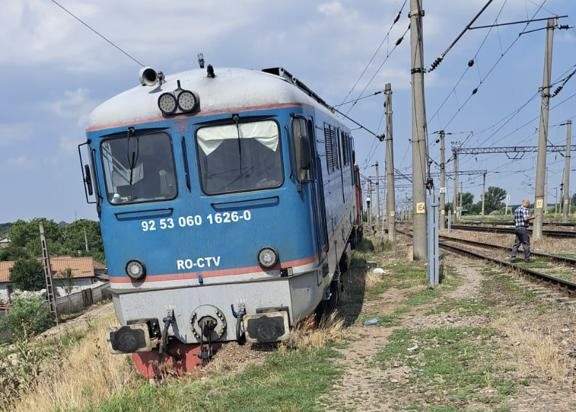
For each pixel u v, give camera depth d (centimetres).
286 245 770
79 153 813
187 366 813
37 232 10819
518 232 1730
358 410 572
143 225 786
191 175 775
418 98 1792
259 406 599
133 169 788
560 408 531
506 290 1256
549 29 2394
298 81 1109
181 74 840
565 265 1566
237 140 772
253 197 768
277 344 823
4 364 1047
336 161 1247
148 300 791
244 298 777
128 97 809
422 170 1889
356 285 1497
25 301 3544
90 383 822
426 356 756
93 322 2206
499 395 580
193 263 779
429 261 1399
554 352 695
